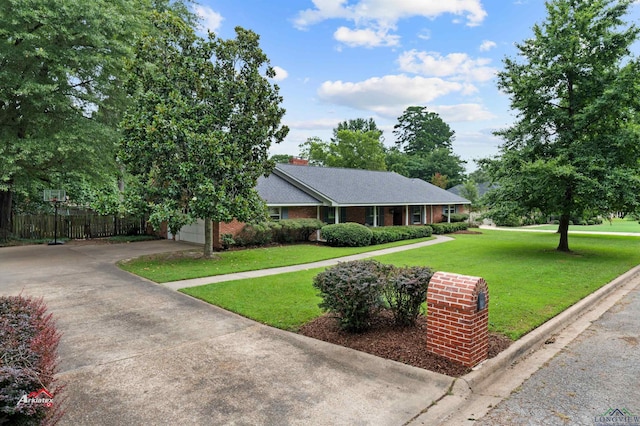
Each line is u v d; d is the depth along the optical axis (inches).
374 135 1749.5
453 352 171.8
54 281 353.7
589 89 528.4
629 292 334.3
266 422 127.8
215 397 144.6
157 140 417.4
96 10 538.9
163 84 444.8
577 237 841.5
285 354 186.2
